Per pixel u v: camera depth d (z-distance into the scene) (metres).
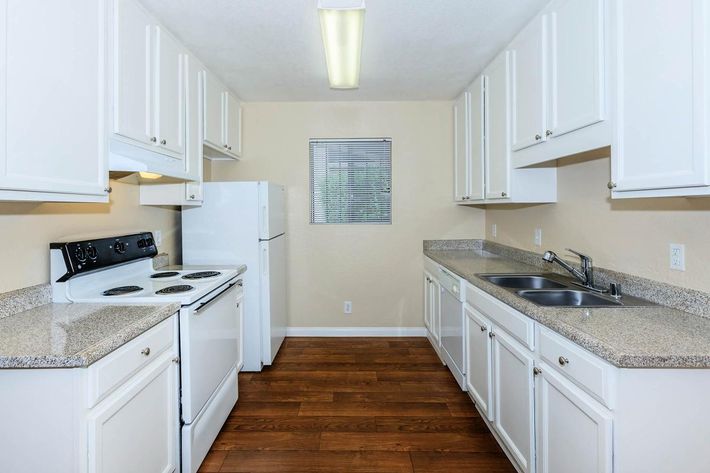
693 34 1.04
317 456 1.91
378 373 2.87
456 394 2.54
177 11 1.94
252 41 2.30
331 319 3.69
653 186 1.19
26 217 1.54
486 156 2.66
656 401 1.07
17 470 1.12
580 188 2.10
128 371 1.29
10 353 1.08
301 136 3.60
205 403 1.87
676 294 1.47
